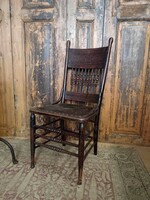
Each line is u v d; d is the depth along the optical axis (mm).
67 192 932
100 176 1074
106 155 1331
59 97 1456
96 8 1320
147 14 1279
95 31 1359
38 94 1543
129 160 1263
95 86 1316
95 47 1384
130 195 917
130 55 1369
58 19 1377
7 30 1453
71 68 1390
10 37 1464
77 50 1341
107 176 1075
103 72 1212
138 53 1356
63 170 1134
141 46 1344
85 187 974
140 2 1272
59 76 1479
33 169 1139
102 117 1485
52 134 1551
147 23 1305
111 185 992
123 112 1466
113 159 1274
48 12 1377
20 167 1159
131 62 1378
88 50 1300
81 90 1362
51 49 1443
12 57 1499
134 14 1293
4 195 904
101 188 966
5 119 1624
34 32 1436
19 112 1598
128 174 1098
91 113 1062
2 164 1191
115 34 1343
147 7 1271
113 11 1311
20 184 990
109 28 1340
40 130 1578
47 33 1419
